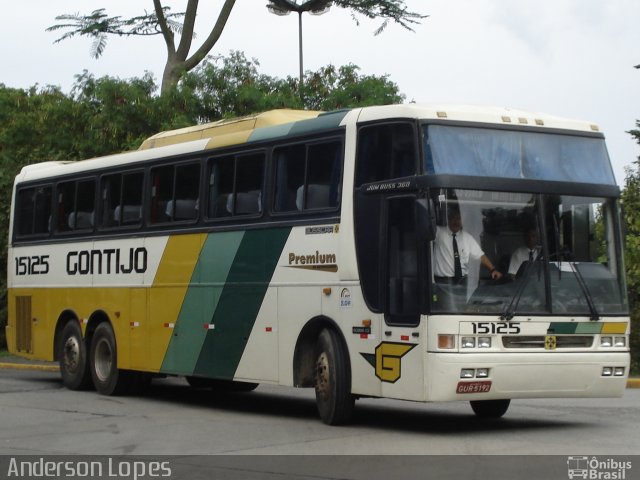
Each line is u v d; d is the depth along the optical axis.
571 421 15.11
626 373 14.02
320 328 15.03
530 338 13.40
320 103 33.44
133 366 18.97
